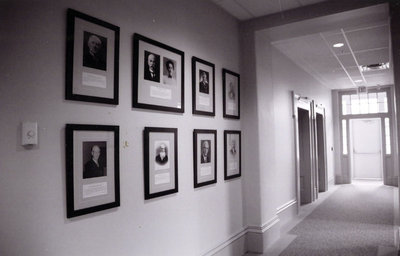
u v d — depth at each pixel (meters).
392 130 8.28
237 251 3.26
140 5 2.16
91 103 1.77
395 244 3.60
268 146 3.76
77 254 1.65
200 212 2.72
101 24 1.83
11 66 1.41
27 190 1.45
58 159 1.58
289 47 4.73
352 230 4.22
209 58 2.96
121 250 1.92
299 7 3.24
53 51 1.58
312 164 6.40
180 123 2.51
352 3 2.97
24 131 1.43
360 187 8.08
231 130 3.31
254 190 3.49
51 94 1.57
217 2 3.07
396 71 2.79
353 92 8.80
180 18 2.56
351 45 4.61
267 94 3.79
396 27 2.78
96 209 1.75
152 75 2.21
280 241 3.81
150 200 2.17
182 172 2.51
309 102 6.49
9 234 1.37
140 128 2.11
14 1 1.44
